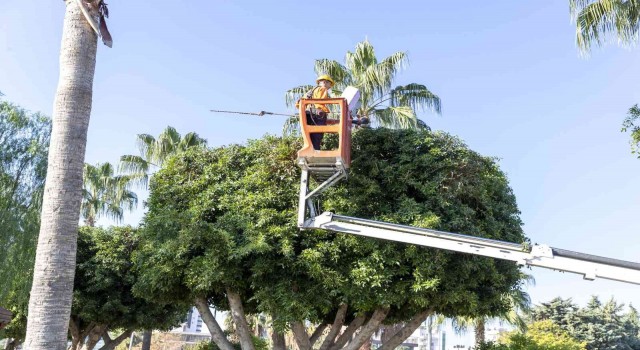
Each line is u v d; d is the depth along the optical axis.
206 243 11.77
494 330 43.53
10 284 17.81
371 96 21.89
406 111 20.75
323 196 11.77
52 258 7.46
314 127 9.84
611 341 47.25
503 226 12.74
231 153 13.26
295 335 13.03
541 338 32.19
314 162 9.87
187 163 13.68
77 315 22.58
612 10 13.80
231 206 12.16
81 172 7.95
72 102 8.06
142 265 12.80
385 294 11.05
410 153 12.21
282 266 11.39
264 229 11.57
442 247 8.93
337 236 11.33
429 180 11.91
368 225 9.59
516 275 13.30
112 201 33.34
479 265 11.80
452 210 11.63
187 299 13.45
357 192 11.86
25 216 17.95
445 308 13.11
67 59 8.26
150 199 13.54
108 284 21.19
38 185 18.45
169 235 12.20
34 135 18.67
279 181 12.30
